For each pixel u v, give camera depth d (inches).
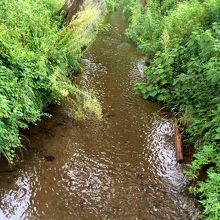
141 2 780.6
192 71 295.1
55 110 303.0
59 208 203.3
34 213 197.3
